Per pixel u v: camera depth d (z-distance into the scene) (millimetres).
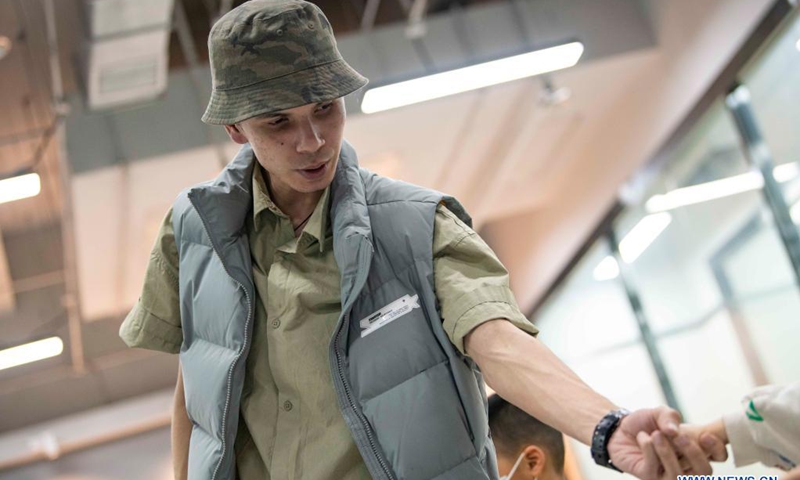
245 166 1733
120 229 7930
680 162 6562
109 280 9141
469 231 1651
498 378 1504
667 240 6664
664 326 6848
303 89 1545
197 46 8836
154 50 6426
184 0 8719
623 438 1329
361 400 1587
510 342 1508
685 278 6414
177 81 7125
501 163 8609
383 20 9156
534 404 1447
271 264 1716
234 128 1673
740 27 6445
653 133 7672
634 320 7344
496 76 6699
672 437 1250
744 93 5762
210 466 1648
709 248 6117
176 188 7387
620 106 8109
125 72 6609
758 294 5598
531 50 6684
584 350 8562
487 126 7980
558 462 2426
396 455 1551
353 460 1602
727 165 5953
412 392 1568
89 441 11430
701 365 6340
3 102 8648
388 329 1604
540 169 9047
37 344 10078
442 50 7355
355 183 1694
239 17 1596
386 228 1662
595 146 8570
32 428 11352
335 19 9328
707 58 6887
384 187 1726
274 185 1726
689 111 6340
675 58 7375
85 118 6969
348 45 7297
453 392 1585
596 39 7543
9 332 10977
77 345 10648
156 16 6082
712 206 6094
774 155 5484
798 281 5207
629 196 7258
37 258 10664
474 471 1557
